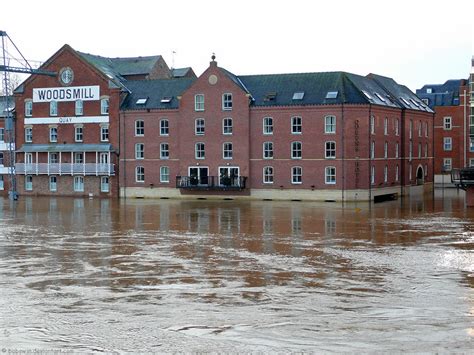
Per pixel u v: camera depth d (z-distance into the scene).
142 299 28.23
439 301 27.30
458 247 40.09
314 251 39.22
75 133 84.50
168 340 22.92
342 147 73.31
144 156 81.50
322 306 26.73
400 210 63.72
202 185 78.38
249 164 77.00
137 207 68.94
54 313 26.17
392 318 25.02
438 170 105.06
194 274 33.06
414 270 33.28
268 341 22.69
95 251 40.03
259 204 71.62
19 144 87.38
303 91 75.81
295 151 75.25
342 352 21.59
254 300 27.81
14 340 23.03
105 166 82.62
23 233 48.28
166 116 80.44
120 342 22.77
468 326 24.02
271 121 76.06
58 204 73.62
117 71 91.88
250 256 37.81
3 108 90.56
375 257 36.97
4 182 88.62
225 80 77.44
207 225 52.34
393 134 82.12
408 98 91.94
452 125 104.31
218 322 24.78
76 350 22.08
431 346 22.03
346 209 65.00
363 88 77.50
